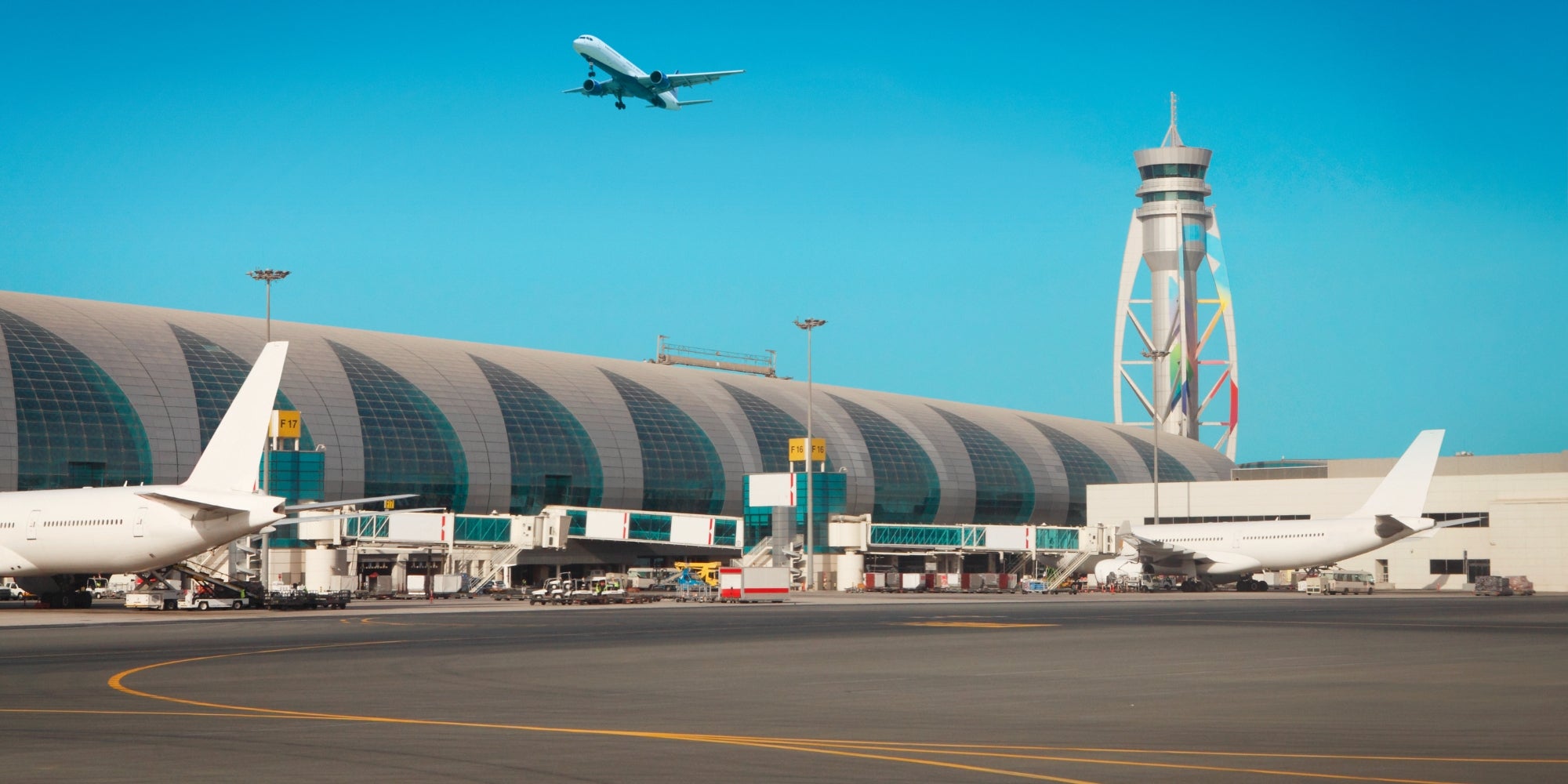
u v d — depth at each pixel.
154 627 53.91
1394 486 104.56
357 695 27.22
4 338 94.62
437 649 40.31
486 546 101.12
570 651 39.66
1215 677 31.03
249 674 31.78
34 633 49.91
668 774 17.55
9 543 69.12
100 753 19.25
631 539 112.75
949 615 65.62
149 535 67.06
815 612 70.25
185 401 97.44
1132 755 19.06
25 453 89.19
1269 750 19.50
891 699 26.44
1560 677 31.09
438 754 19.12
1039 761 18.55
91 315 102.75
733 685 29.31
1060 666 34.16
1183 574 113.62
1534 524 111.75
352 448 103.44
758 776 17.39
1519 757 18.80
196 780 17.05
